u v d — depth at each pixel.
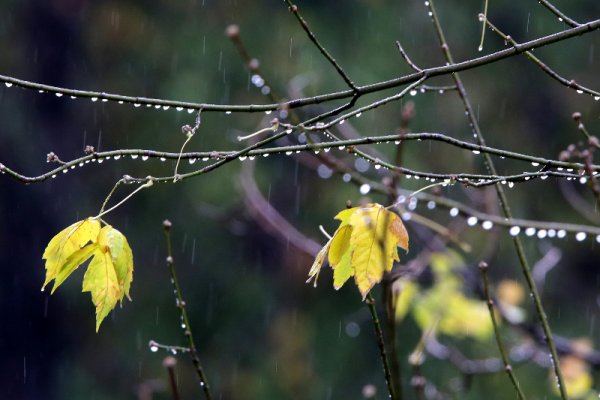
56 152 12.52
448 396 4.80
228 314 11.59
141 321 11.86
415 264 4.92
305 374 11.03
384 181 3.51
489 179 2.96
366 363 11.16
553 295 11.35
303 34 11.52
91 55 12.25
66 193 12.45
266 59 11.36
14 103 12.37
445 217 8.21
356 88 2.61
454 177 2.71
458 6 12.20
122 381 11.94
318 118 2.62
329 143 2.61
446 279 4.96
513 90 12.27
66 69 12.40
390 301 2.85
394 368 2.81
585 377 4.95
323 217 10.97
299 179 11.09
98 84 12.14
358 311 10.86
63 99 12.45
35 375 12.89
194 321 11.73
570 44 12.33
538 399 9.32
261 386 11.08
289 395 10.96
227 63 11.52
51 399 12.76
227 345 11.49
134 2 12.24
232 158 2.58
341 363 11.15
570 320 11.25
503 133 12.10
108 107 12.08
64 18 12.34
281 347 11.15
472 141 11.41
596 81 12.34
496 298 5.08
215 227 11.32
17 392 12.79
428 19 11.98
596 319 11.28
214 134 11.30
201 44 11.73
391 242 2.39
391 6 11.98
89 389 12.14
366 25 11.75
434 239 5.07
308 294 11.29
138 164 11.94
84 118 12.25
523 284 10.09
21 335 12.92
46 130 12.54
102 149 12.18
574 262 11.46
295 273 11.20
